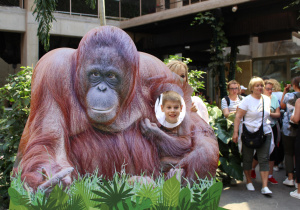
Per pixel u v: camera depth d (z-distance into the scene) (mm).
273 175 4949
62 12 9727
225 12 8695
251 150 4160
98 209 1271
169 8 10148
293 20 7828
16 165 1931
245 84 11086
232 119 4500
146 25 10273
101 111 1900
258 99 3992
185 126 2109
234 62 9547
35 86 1988
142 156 2006
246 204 3703
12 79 3693
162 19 9578
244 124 4039
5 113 3645
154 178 1995
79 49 1964
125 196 1256
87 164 1920
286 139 4352
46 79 1969
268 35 9148
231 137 4375
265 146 4023
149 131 2033
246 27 8695
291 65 10211
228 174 4336
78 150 1928
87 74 1921
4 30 9094
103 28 1984
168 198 1276
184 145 2051
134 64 2014
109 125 1977
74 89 1966
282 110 5020
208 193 1286
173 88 2150
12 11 9078
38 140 1863
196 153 1970
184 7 9039
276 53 10484
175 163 2016
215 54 9227
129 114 2033
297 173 3910
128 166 1976
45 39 5191
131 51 2004
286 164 4410
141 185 1590
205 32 9352
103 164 1940
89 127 1959
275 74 10562
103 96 1905
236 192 4156
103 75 1926
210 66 9445
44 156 1814
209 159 1955
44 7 5078
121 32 2012
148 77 2121
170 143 2041
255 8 8328
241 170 4387
